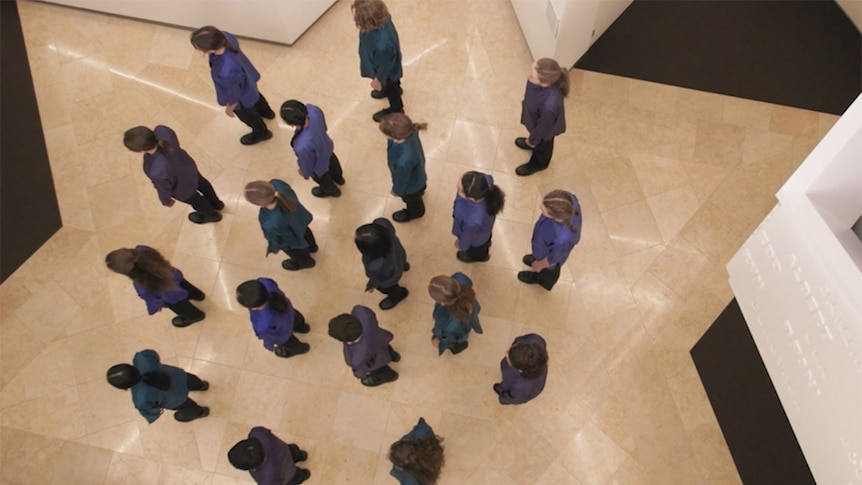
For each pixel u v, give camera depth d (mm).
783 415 4098
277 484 3455
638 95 5082
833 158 2764
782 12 5289
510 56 5297
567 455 4105
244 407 4312
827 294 2727
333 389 4332
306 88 5246
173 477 4172
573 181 4828
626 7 5176
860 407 2590
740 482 3973
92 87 5332
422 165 3992
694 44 5234
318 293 4594
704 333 4359
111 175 5031
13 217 4930
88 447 4262
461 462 4121
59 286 4695
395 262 3711
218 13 5199
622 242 4641
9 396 4398
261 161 5008
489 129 5023
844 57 5137
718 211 4699
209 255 4730
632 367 4301
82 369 4457
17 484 4195
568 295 4508
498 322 4449
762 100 5035
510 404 3951
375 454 4168
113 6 5402
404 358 4391
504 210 4746
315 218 4801
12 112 5270
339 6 5539
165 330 4531
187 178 4133
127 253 3436
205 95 5273
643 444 4105
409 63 5285
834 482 2836
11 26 5559
